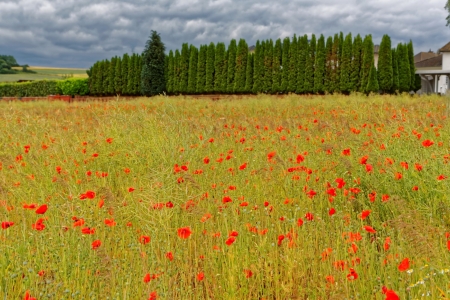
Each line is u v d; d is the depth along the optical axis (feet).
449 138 21.44
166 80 118.62
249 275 10.32
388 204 14.57
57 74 324.39
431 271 9.53
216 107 53.62
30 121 32.04
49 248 11.21
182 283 10.87
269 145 24.45
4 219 14.16
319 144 22.77
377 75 93.91
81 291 10.07
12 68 339.16
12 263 10.62
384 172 15.81
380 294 9.46
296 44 97.96
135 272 10.96
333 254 11.57
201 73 110.42
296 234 13.03
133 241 12.23
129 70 123.24
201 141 22.72
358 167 16.99
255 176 17.94
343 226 13.44
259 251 11.94
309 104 54.54
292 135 27.45
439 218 13.55
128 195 15.58
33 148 23.91
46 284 9.77
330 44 95.20
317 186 17.17
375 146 20.53
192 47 111.65
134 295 10.26
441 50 123.75
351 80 92.99
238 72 104.83
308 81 97.09
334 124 30.30
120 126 25.22
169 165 19.52
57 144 24.07
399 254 10.62
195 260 11.99
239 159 21.67
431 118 28.99
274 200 16.22
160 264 11.22
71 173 20.15
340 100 56.03
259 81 102.17
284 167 17.34
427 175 15.24
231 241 10.30
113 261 11.00
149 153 20.85
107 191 13.20
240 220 14.53
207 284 10.93
